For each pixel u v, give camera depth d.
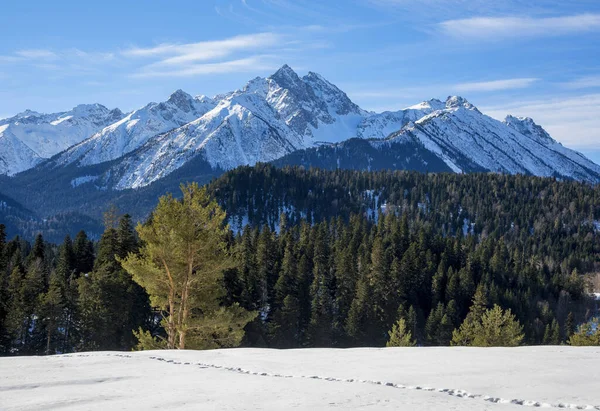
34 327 64.88
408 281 100.06
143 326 65.12
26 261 89.62
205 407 10.54
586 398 11.20
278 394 11.65
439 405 10.55
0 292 62.56
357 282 92.62
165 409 10.45
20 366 15.91
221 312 28.42
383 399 11.06
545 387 12.16
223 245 29.17
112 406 10.75
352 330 79.31
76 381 13.49
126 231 74.75
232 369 15.38
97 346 61.78
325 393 11.70
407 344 43.75
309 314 84.56
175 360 17.11
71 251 89.25
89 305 62.16
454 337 43.19
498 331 40.03
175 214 27.62
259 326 75.38
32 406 10.80
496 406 10.57
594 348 19.12
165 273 28.20
